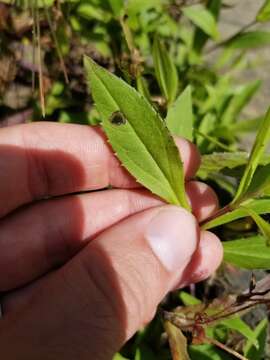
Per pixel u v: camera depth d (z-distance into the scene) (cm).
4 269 9
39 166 9
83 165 9
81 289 7
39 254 9
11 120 12
